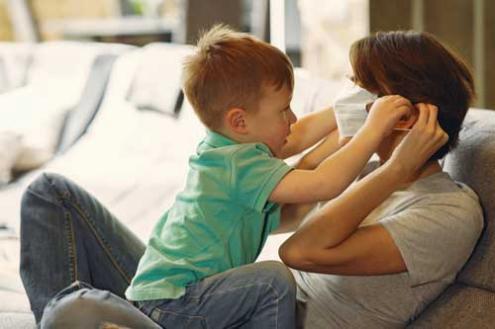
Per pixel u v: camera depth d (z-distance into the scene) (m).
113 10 5.49
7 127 3.87
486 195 1.62
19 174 3.62
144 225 2.93
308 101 2.74
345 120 1.57
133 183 3.33
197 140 3.49
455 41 2.92
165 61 3.84
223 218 1.52
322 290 1.65
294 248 1.50
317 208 1.78
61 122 3.94
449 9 2.89
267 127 1.56
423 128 1.46
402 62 1.53
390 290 1.58
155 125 3.72
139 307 1.58
